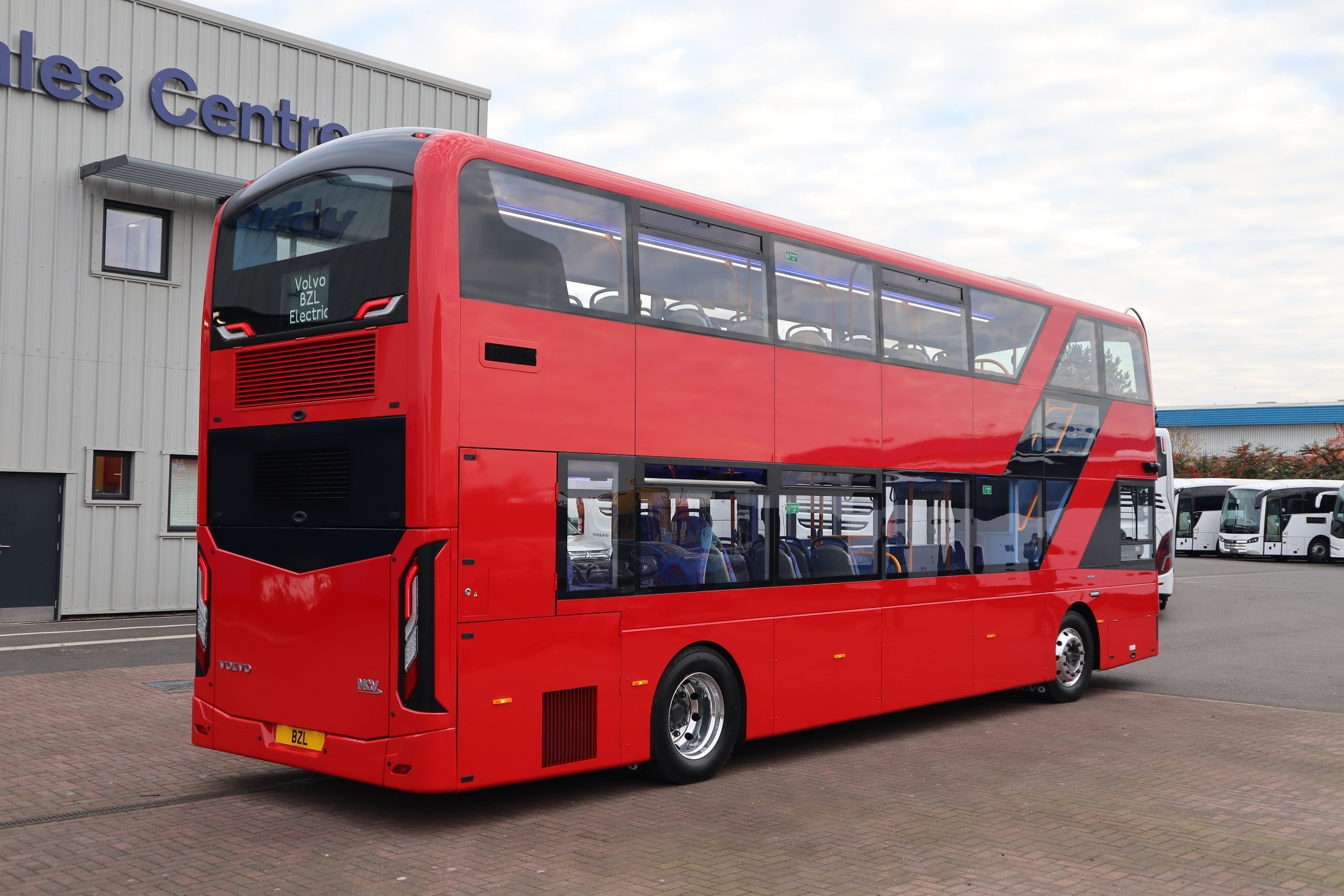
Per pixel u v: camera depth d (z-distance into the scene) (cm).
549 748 745
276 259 783
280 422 765
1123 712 1209
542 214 759
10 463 1762
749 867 638
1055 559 1259
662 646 827
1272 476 6600
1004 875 627
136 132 1897
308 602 738
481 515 706
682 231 859
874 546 1027
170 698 1144
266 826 715
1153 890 603
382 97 2206
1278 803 795
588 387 777
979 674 1144
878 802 796
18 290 1772
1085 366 1333
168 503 1933
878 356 1038
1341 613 2381
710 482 866
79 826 709
